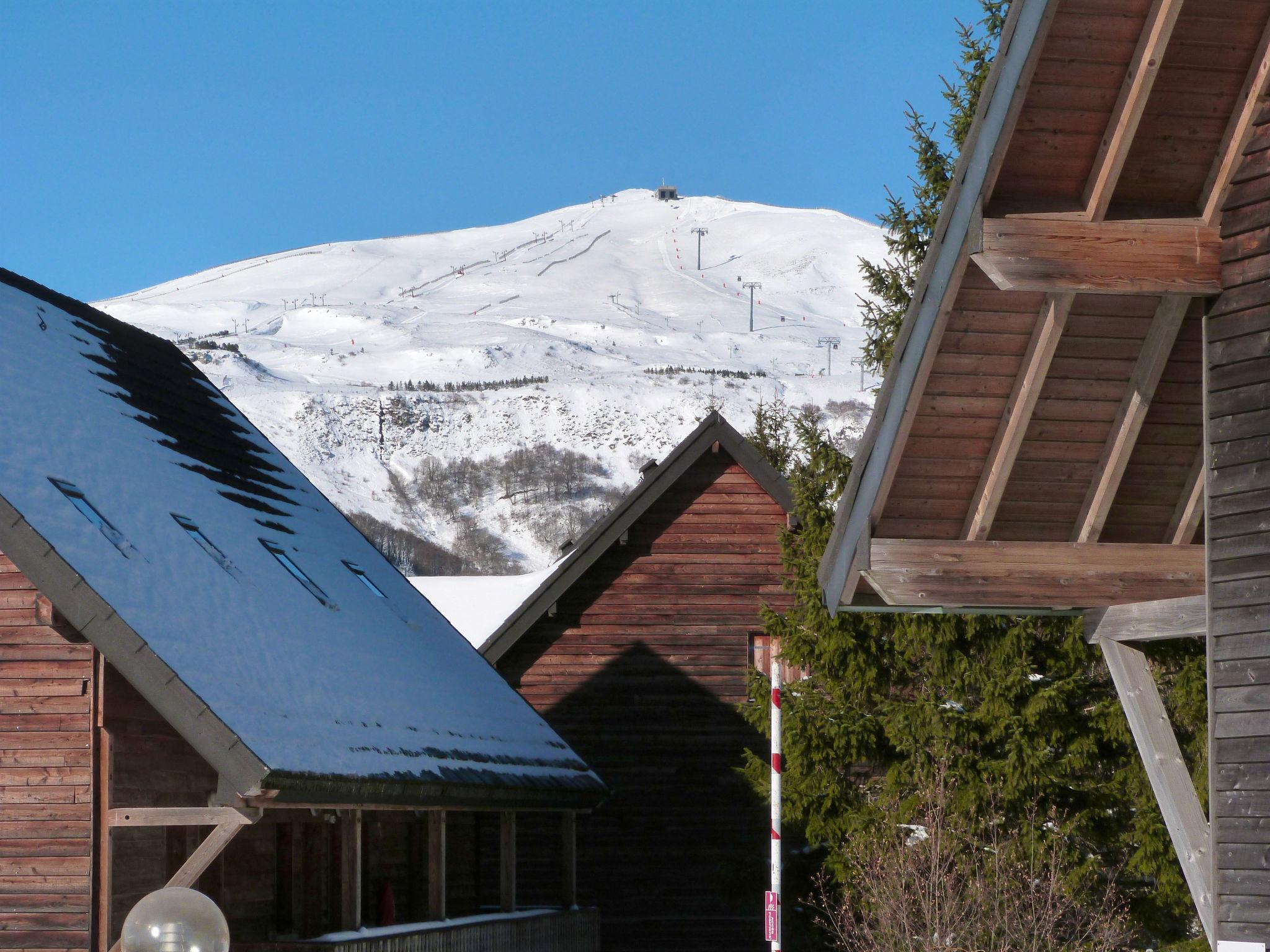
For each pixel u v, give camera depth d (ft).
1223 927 44.83
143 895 66.23
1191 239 45.37
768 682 92.89
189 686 59.11
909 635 87.10
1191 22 43.47
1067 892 79.61
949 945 76.33
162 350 97.30
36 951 61.21
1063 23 42.73
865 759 89.10
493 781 83.82
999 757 86.07
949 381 49.26
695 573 120.67
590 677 119.65
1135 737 51.08
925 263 46.85
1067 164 44.60
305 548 90.89
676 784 118.21
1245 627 44.91
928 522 52.54
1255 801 44.47
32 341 79.15
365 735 72.13
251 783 58.39
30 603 63.41
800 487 93.35
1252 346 44.91
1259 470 44.78
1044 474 51.96
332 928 85.97
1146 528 53.83
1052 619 86.17
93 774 62.13
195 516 77.36
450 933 82.07
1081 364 49.70
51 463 67.51
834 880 91.45
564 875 104.17
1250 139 45.01
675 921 116.47
